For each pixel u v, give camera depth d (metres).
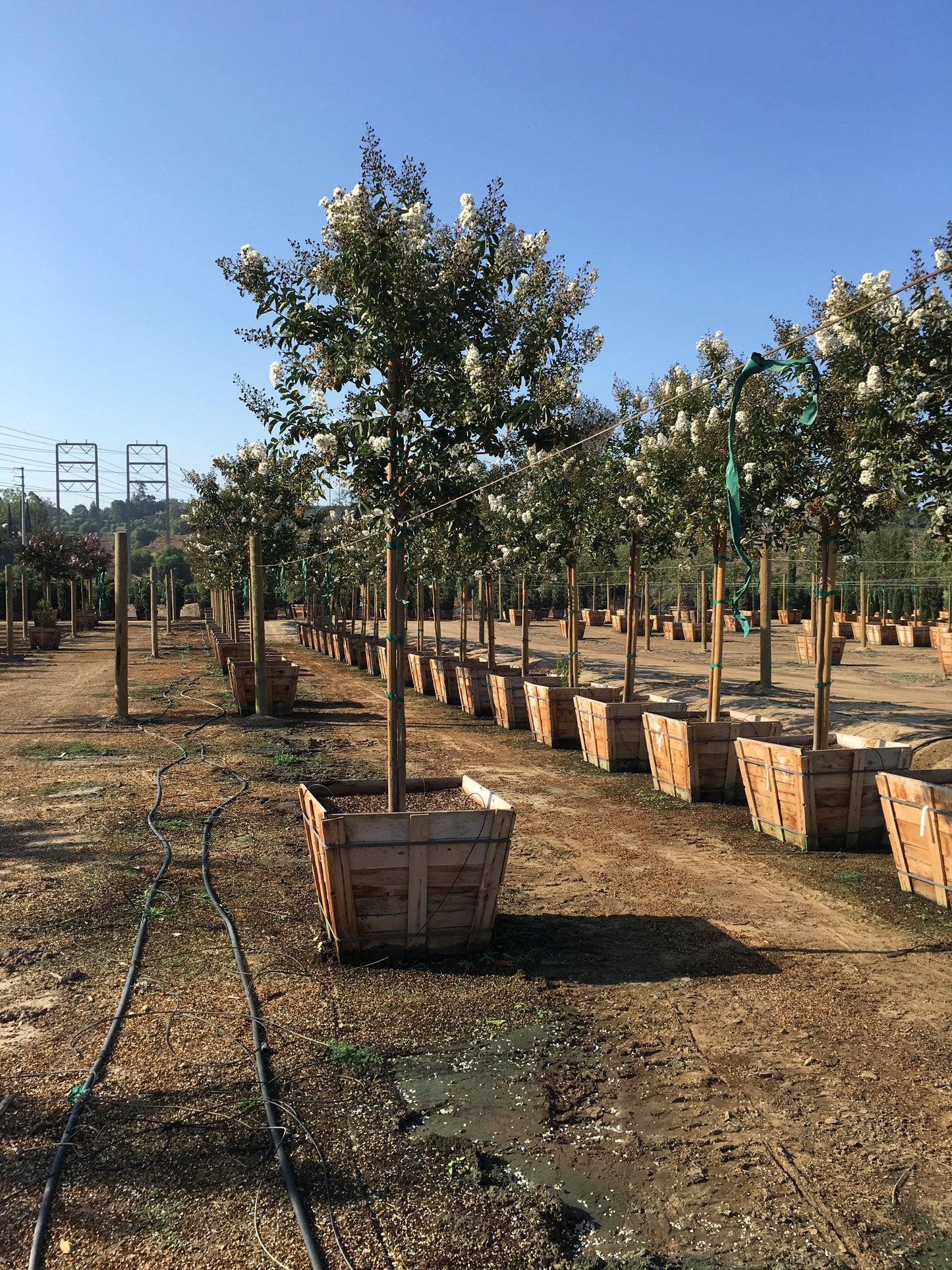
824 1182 3.41
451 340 6.07
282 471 21.17
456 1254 2.97
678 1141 3.66
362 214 5.70
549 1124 3.77
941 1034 4.59
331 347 6.08
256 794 9.77
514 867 7.48
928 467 6.59
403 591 5.97
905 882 6.88
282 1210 3.15
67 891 6.41
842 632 35.62
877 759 8.09
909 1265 2.99
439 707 18.17
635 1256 3.01
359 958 5.38
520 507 14.03
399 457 5.93
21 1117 3.68
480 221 6.03
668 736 10.15
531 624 48.00
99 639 40.81
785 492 8.45
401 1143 3.58
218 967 5.23
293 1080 4.01
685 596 54.22
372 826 5.26
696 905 6.55
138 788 9.94
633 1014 4.80
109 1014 4.61
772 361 4.10
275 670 16.39
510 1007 4.85
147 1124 3.64
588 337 8.07
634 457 11.59
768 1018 4.77
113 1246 2.95
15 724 14.99
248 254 6.11
